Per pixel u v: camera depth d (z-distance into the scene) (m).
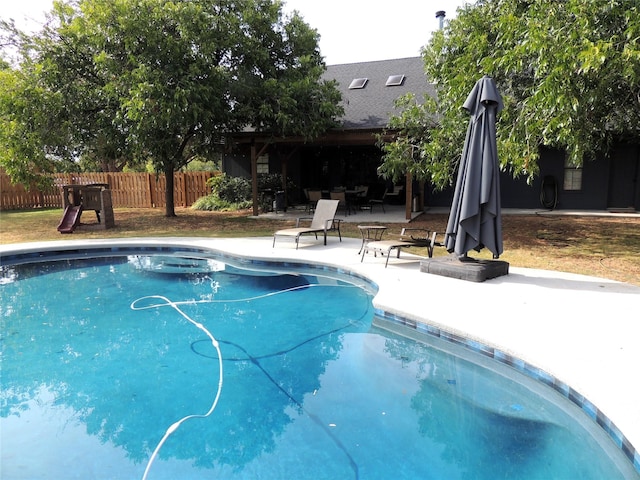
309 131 12.20
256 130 13.25
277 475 2.78
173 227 12.30
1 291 6.96
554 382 3.54
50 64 11.17
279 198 15.28
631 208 14.02
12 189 17.45
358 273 7.02
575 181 14.45
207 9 12.05
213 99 11.38
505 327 4.41
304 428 3.29
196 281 7.49
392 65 17.41
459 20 8.88
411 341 4.96
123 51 11.45
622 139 13.23
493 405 3.60
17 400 3.76
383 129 11.77
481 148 5.96
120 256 9.38
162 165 12.42
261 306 6.20
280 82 12.12
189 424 3.37
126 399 3.75
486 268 6.20
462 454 2.96
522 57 6.72
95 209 12.10
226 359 4.52
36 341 5.01
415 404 3.61
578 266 7.11
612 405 2.94
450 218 6.46
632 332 4.24
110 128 11.73
